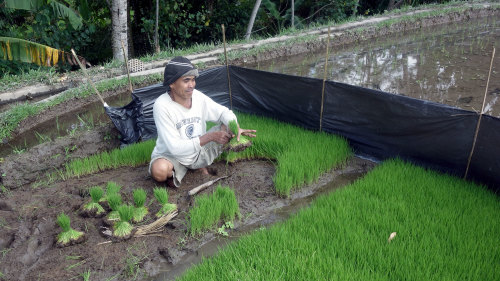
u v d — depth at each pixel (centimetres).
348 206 366
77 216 372
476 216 341
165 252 329
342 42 1146
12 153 521
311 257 296
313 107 534
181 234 351
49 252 327
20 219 370
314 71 867
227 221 370
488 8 1506
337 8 1462
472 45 1034
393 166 444
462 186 399
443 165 436
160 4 1136
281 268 291
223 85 614
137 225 358
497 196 386
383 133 477
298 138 507
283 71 879
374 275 280
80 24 878
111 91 735
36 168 475
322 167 457
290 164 436
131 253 326
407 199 376
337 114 513
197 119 409
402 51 1015
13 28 944
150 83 778
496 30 1229
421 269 284
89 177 455
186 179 438
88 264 313
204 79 588
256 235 332
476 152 404
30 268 309
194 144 384
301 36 1112
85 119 628
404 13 1430
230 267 296
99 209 371
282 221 372
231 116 407
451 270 278
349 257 301
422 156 451
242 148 405
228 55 936
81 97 696
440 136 427
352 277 274
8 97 693
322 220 348
